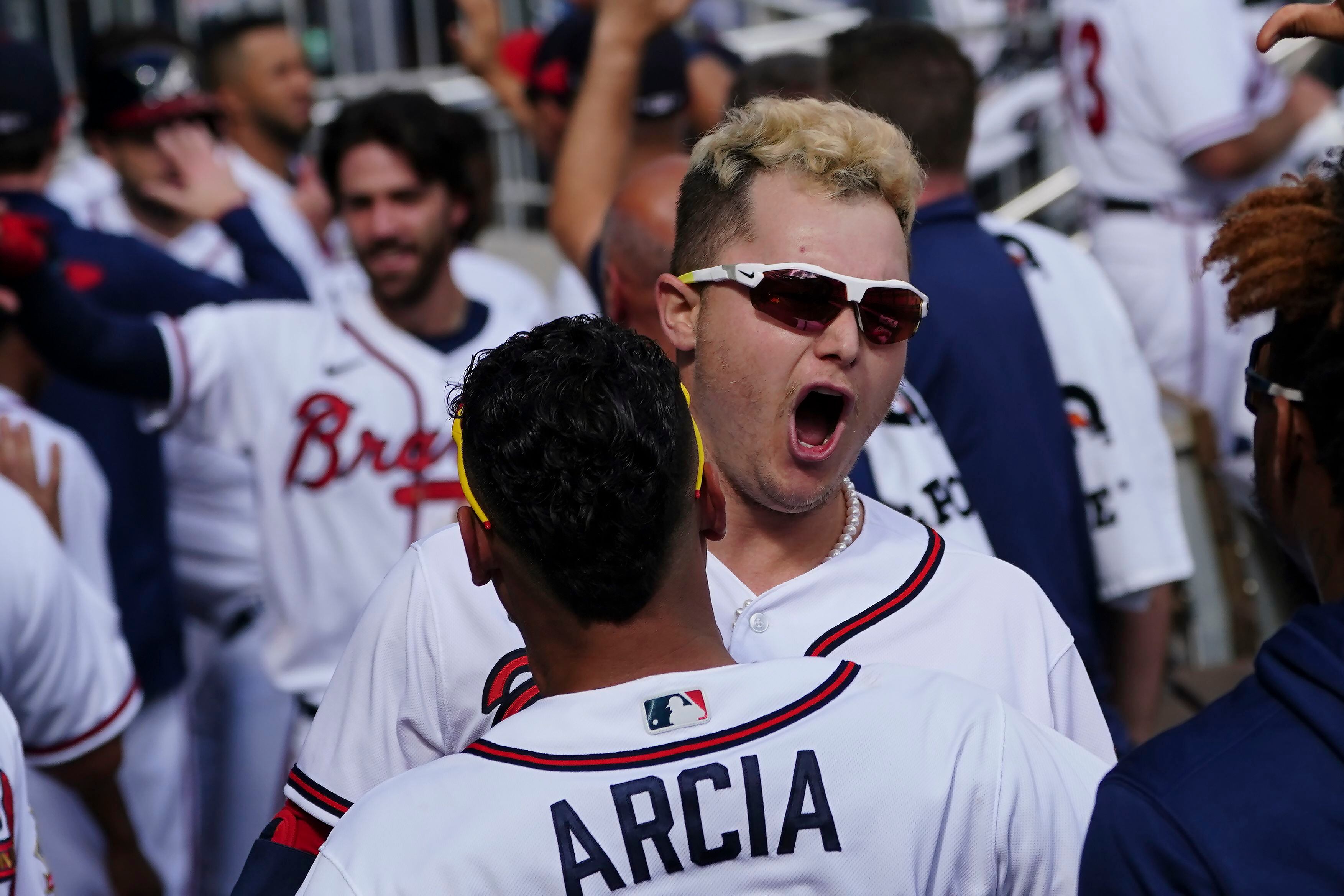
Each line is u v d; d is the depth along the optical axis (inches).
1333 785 179.5
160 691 568.1
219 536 618.2
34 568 393.7
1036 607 259.9
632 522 192.7
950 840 194.7
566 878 186.5
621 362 200.1
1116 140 664.4
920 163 312.2
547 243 1090.1
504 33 1018.7
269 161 863.1
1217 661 547.2
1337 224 199.6
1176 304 652.1
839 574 254.8
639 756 192.5
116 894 458.9
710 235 253.8
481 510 201.8
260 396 494.0
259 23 857.5
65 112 597.0
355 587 490.6
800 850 190.4
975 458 372.8
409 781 197.6
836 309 241.9
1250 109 635.5
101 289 534.9
